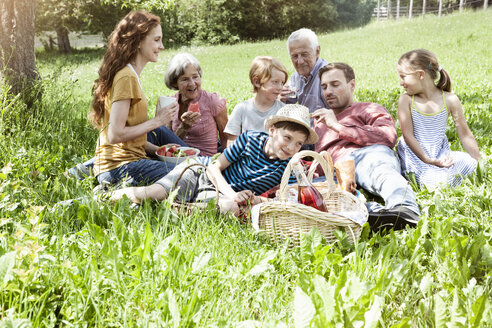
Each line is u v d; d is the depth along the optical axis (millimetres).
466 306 2078
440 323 1989
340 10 46031
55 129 5309
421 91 4285
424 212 3352
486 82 10812
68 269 2229
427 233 3004
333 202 3371
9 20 5504
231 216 3299
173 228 2973
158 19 3971
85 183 3734
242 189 3693
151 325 1991
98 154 4047
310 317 1914
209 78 16875
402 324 1927
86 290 2170
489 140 5465
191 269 2338
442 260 2621
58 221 2984
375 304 1896
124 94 3793
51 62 25812
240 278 2445
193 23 42469
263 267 2521
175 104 3963
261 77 4438
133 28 3861
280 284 2477
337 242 2889
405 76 4297
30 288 2117
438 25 27203
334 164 4070
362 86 12023
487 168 4059
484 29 23062
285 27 44125
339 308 1926
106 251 2354
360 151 4121
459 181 4000
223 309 2197
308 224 2893
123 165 3947
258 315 2293
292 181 3697
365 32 29547
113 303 2188
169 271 2328
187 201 3652
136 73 4000
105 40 38344
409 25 29453
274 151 3531
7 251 2357
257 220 3023
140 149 4082
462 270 2402
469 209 3318
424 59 4215
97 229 2578
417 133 4336
